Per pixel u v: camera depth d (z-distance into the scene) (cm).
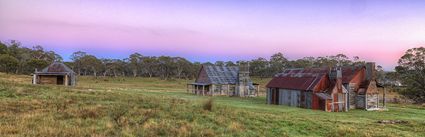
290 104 5222
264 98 6925
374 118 3684
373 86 5128
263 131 2162
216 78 7875
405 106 5734
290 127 2373
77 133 1712
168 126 2011
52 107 2406
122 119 2122
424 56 9106
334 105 4703
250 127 2241
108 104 2692
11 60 13850
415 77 9031
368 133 2311
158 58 19600
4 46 15912
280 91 5450
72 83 7375
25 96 2853
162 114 2386
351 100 5134
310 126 2442
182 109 2655
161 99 3447
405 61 9462
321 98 4672
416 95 8731
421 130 2744
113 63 19425
